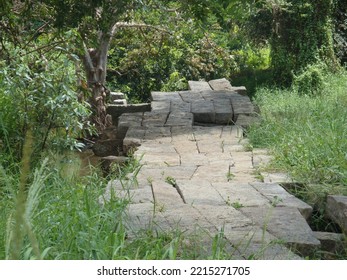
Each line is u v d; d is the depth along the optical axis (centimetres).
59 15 1004
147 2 1257
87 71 1695
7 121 1013
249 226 641
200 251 559
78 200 653
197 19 1113
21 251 502
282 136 1056
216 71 2567
